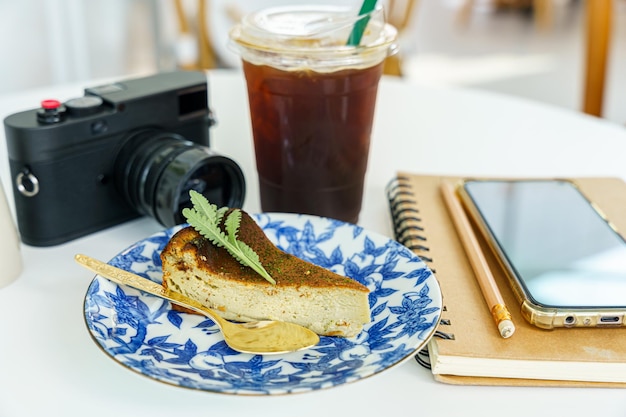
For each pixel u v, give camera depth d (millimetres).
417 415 354
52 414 351
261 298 404
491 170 600
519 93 1915
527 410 358
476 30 2498
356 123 475
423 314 382
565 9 2740
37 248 483
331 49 441
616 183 538
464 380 369
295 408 358
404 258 431
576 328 390
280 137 477
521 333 385
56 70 1291
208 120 539
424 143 646
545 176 588
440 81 1987
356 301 393
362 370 343
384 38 460
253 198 555
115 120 479
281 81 456
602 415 355
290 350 378
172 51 1376
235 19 1269
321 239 459
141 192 479
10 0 1168
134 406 357
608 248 444
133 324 390
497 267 445
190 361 370
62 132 458
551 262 427
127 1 1330
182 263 406
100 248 485
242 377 356
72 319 415
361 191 509
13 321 411
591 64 910
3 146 611
